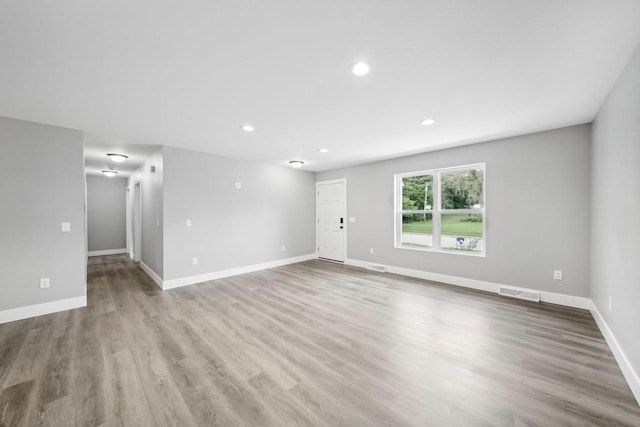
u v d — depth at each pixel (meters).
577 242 3.14
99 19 1.38
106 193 7.11
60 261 3.13
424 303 3.35
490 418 1.51
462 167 4.06
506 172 3.63
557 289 3.28
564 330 2.59
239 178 5.00
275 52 1.70
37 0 1.24
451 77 2.01
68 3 1.27
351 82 2.09
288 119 2.89
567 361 2.07
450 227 4.34
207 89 2.19
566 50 1.67
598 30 1.48
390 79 2.04
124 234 7.43
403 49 1.67
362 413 1.56
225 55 1.73
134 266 5.66
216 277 4.62
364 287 4.07
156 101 2.42
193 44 1.61
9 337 2.48
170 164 4.08
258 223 5.31
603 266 2.52
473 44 1.61
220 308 3.23
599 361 2.07
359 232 5.57
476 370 1.97
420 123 3.02
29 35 1.49
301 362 2.09
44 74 1.93
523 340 2.40
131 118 2.85
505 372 1.94
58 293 3.11
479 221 4.05
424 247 4.65
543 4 1.30
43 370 1.98
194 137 3.56
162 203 4.02
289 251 5.91
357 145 3.99
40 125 3.00
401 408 1.59
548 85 2.13
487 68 1.89
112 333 2.57
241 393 1.73
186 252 4.26
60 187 3.12
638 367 1.69
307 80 2.06
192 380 1.87
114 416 1.54
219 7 1.31
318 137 3.56
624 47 1.64
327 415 1.54
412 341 2.40
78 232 3.25
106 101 2.41
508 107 2.58
